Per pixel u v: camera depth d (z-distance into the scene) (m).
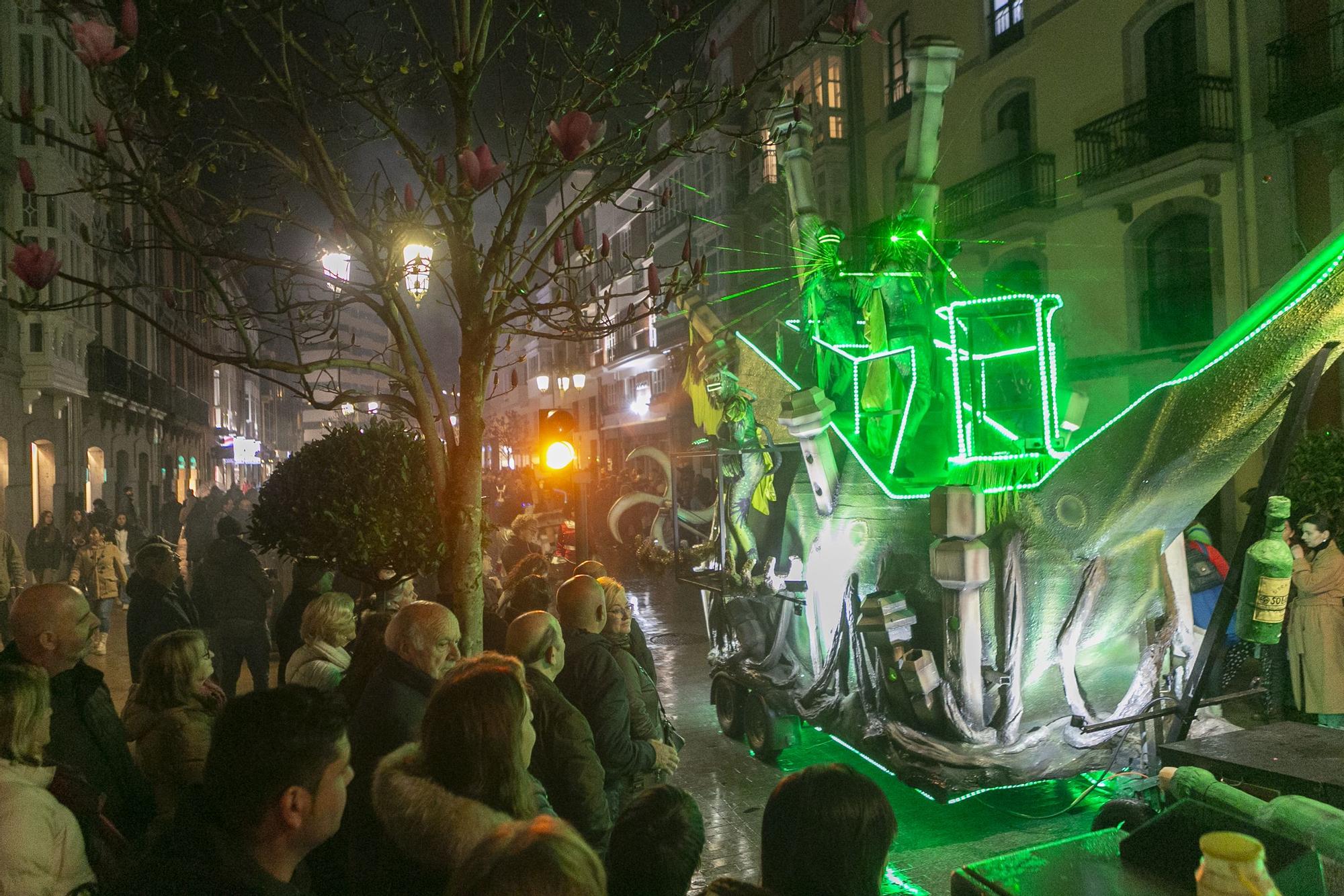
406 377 3.52
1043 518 4.68
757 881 4.45
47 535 12.87
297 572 5.56
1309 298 4.17
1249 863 1.28
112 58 2.59
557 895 1.10
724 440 6.69
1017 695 4.62
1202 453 4.61
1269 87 12.38
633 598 14.70
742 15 23.55
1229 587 4.04
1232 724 5.48
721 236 25.61
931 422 6.06
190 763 2.91
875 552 5.44
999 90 17.08
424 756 2.00
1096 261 15.13
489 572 8.03
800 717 6.09
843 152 20.97
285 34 3.05
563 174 3.48
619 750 3.47
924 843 4.77
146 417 25.20
